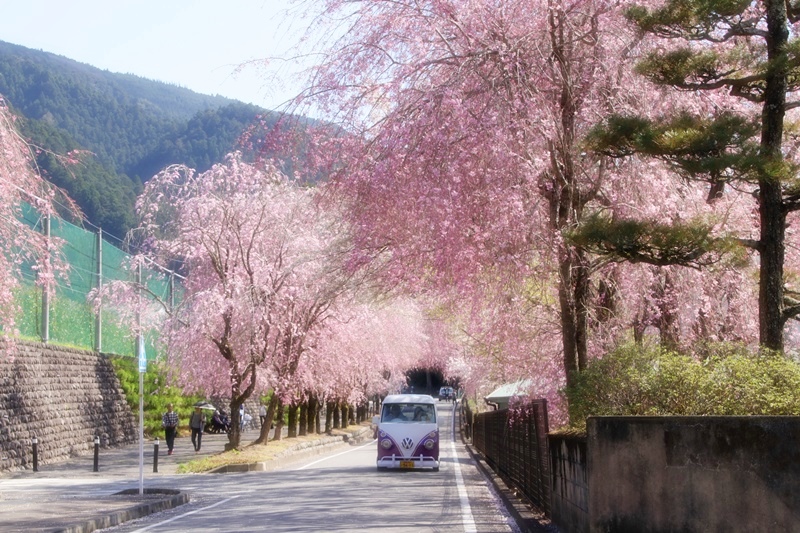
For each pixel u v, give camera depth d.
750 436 8.44
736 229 17.30
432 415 28.61
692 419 8.62
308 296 30.84
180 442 47.44
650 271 17.69
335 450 45.84
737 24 11.88
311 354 37.44
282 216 31.80
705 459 8.55
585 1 15.09
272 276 32.47
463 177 14.91
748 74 12.41
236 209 32.53
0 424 29.28
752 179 10.99
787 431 8.34
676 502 8.60
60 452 34.53
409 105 15.18
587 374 10.16
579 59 15.62
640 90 15.41
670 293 18.19
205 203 32.50
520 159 14.85
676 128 11.29
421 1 15.77
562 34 15.40
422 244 15.27
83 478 26.58
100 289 34.78
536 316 19.62
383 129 15.20
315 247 31.17
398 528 13.39
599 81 15.48
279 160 16.31
